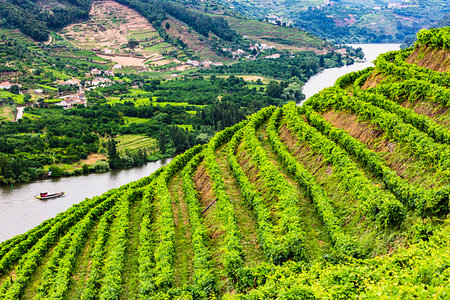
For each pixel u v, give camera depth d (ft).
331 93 162.09
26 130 378.94
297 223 93.09
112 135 393.91
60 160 325.21
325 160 116.47
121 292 105.81
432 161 91.20
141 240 124.47
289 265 81.05
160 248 112.16
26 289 127.24
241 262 90.02
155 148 367.66
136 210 154.10
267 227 97.76
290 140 146.92
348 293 63.00
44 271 132.87
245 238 103.76
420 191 81.35
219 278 94.48
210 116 420.77
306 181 110.63
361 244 81.61
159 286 98.58
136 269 115.85
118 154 337.11
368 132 120.57
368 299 57.16
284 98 488.85
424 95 121.29
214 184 133.49
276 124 167.94
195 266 100.63
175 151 357.61
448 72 127.65
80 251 139.13
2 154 307.78
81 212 168.04
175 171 179.42
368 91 146.10
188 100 522.47
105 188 280.10
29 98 488.02
